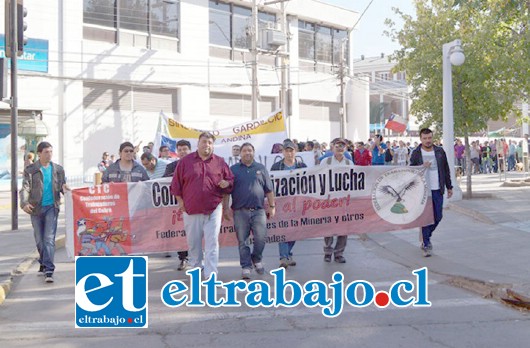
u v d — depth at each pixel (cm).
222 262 1044
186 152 1058
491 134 4047
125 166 971
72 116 2825
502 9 1673
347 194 1008
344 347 598
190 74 3294
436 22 1775
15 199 1431
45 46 2738
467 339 619
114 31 3006
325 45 4175
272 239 982
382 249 1145
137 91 3103
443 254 1030
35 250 1148
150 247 941
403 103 5716
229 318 711
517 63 1688
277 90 3788
